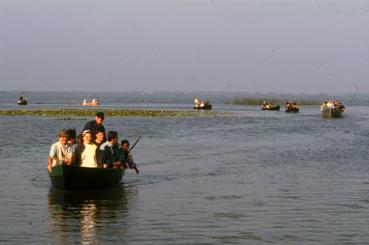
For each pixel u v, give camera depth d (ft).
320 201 105.40
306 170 148.66
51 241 77.61
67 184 112.47
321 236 81.10
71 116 435.94
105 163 121.70
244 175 139.03
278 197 109.29
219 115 510.58
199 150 202.39
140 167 153.99
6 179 128.77
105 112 497.05
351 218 91.91
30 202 103.30
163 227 85.40
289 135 282.36
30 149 195.52
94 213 94.53
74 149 118.73
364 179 132.05
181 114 507.30
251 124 378.53
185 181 129.08
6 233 81.46
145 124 357.20
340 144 230.68
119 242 77.41
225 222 88.69
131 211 96.17
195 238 79.56
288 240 78.95
